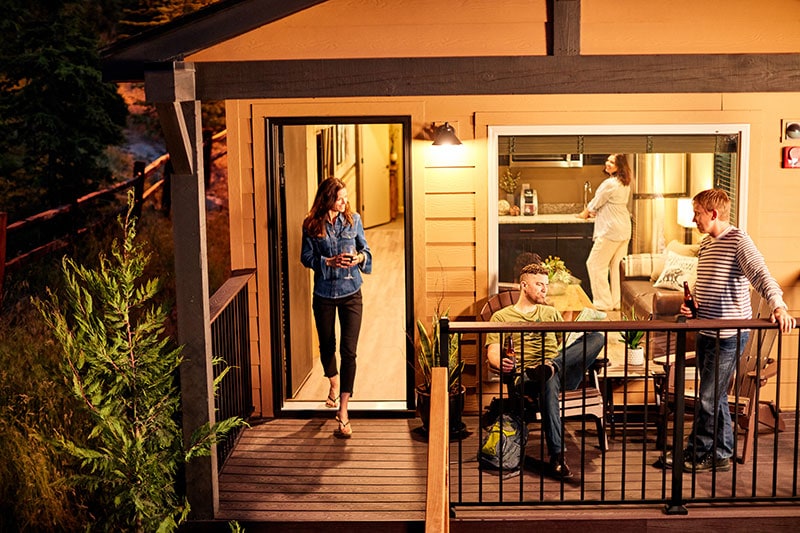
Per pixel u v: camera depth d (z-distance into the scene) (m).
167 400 5.94
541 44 5.96
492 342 6.61
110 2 18.38
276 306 7.60
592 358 6.50
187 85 5.68
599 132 7.42
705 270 6.29
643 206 8.33
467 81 5.90
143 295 6.06
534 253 8.10
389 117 7.43
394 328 10.06
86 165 13.43
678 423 5.80
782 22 5.96
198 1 18.38
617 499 6.04
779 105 7.39
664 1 5.91
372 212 15.14
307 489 6.37
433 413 5.05
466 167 7.49
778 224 7.52
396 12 5.98
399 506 6.11
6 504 7.27
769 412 7.10
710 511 5.87
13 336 9.25
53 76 12.95
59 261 11.64
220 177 17.58
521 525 5.87
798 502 5.98
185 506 5.77
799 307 7.60
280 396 7.70
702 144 7.46
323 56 6.02
